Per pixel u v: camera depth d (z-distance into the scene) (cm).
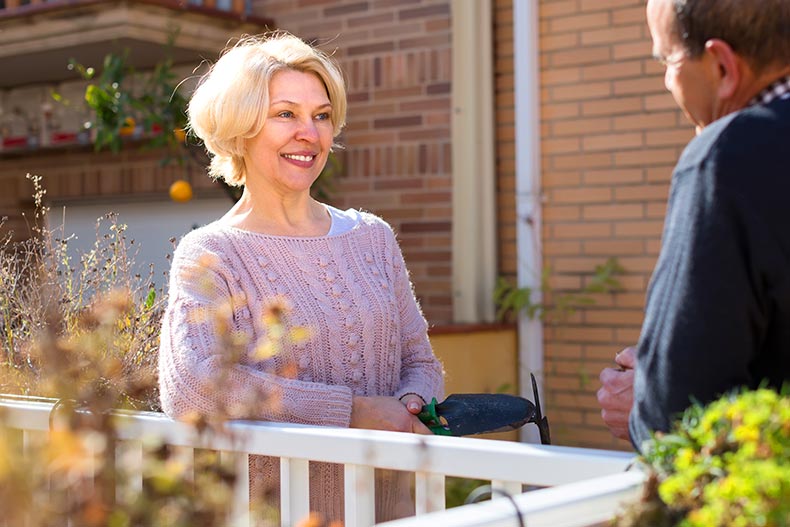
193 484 170
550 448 203
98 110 607
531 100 607
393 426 272
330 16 661
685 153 189
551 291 605
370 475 223
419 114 633
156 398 296
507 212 628
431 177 630
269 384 262
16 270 350
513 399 287
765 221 175
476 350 591
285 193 293
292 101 288
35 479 150
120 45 604
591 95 593
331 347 284
